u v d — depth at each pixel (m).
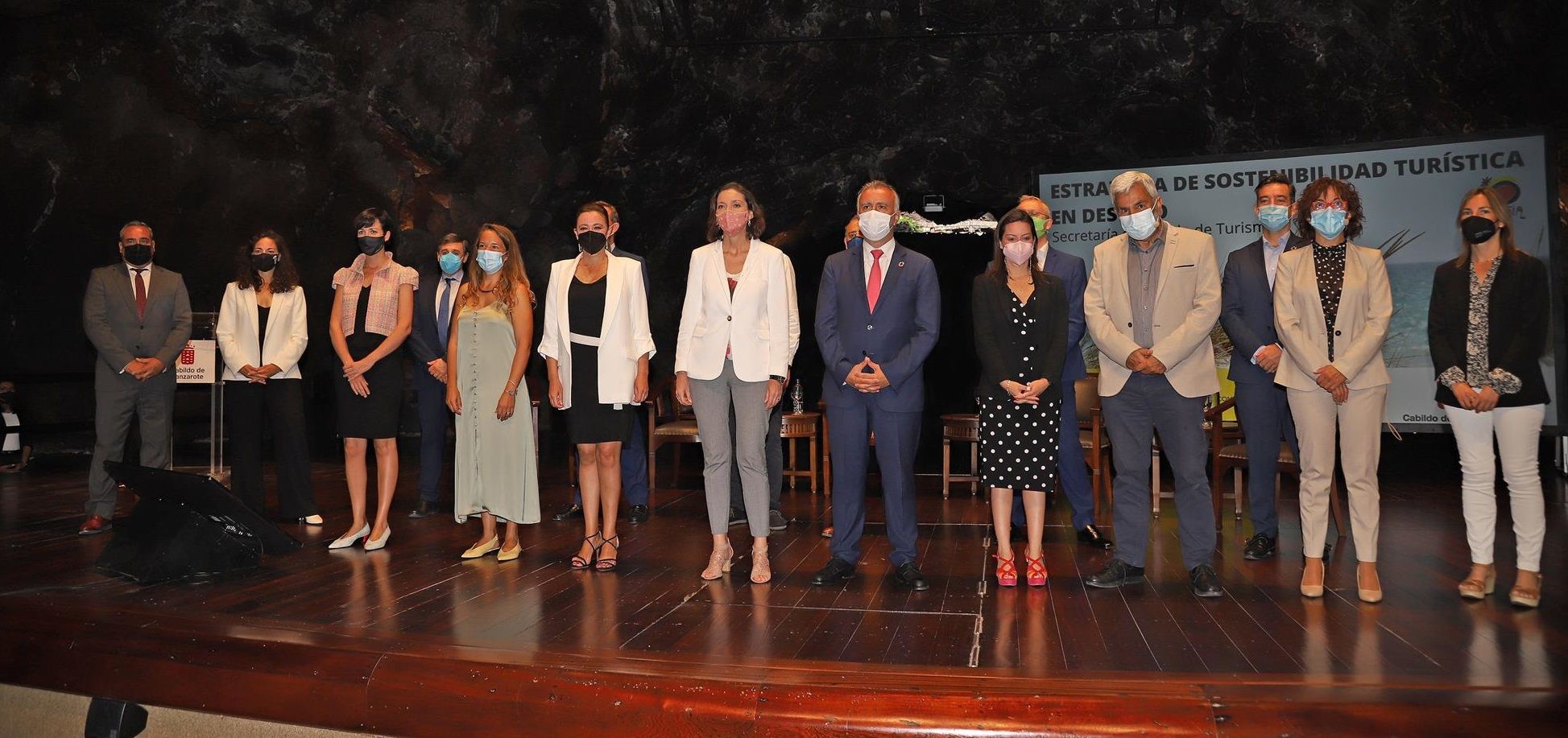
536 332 9.89
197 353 7.28
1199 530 3.58
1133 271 3.77
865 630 3.01
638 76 8.99
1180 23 9.01
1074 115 10.17
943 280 12.01
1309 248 3.61
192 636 2.97
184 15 8.09
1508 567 3.98
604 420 4.02
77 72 8.54
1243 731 2.24
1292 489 6.96
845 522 3.84
